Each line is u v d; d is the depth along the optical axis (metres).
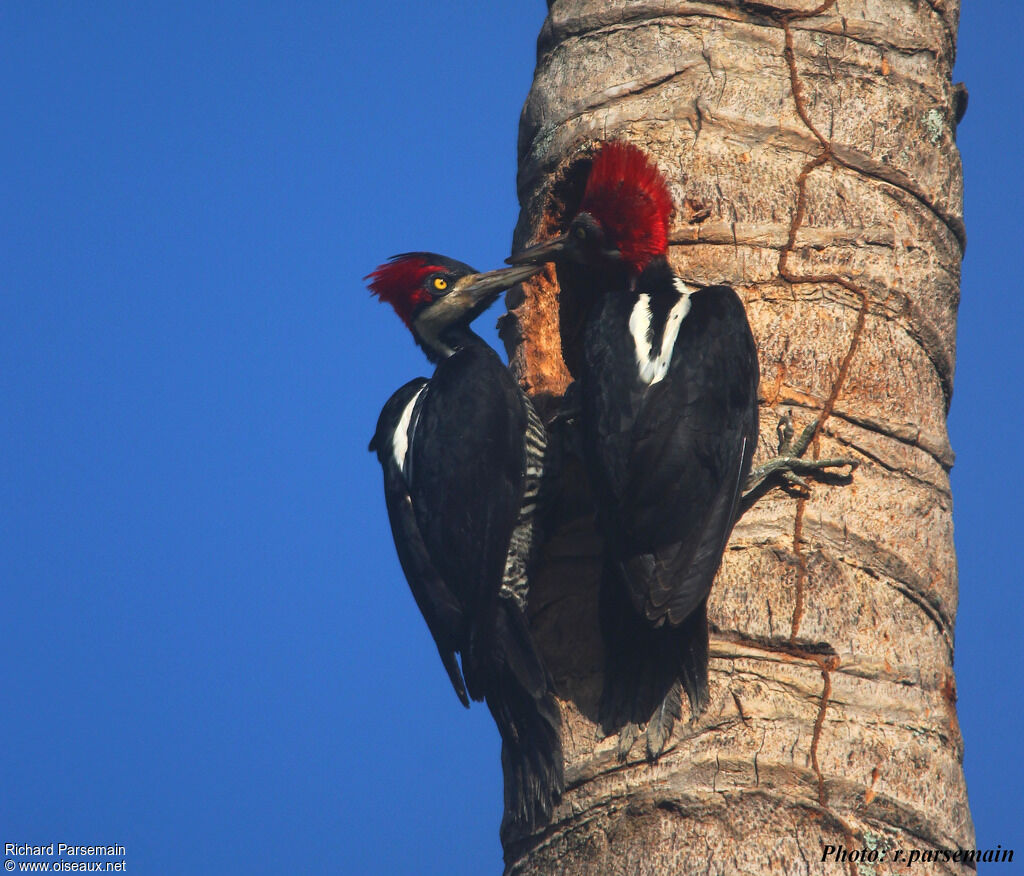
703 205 10.46
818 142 10.51
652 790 8.84
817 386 9.89
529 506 10.73
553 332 11.94
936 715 9.30
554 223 11.70
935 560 9.80
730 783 8.73
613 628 9.32
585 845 8.99
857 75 10.73
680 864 8.57
